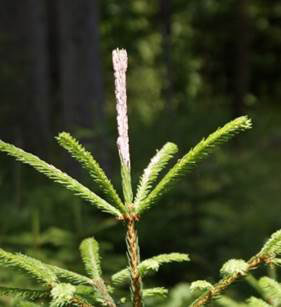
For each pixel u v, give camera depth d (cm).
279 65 2998
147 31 2552
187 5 2714
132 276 176
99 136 928
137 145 801
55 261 412
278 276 528
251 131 1380
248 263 172
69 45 1137
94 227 444
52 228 429
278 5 2955
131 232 175
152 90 2250
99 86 1152
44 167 169
